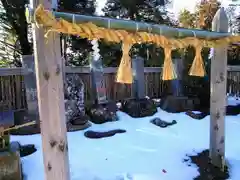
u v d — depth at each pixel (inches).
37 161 133.3
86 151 148.9
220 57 123.6
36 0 70.9
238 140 169.9
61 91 77.2
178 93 253.3
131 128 193.2
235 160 138.6
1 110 193.8
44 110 75.8
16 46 351.6
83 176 119.6
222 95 126.0
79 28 69.4
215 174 123.4
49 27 65.8
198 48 97.7
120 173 123.2
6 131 120.6
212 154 131.6
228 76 284.0
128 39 78.1
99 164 132.6
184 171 125.8
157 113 233.0
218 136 128.3
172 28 90.2
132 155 144.6
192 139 170.7
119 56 343.9
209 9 367.9
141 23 82.4
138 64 244.5
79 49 348.8
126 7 352.8
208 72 239.1
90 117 208.7
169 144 161.6
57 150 77.9
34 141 160.2
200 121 210.1
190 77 252.2
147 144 161.5
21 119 181.3
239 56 334.0
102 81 228.4
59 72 76.1
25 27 329.1
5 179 110.0
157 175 121.7
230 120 216.4
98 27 73.6
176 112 234.7
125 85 268.1
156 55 338.6
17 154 112.9
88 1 337.1
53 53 74.2
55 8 75.2
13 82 219.3
